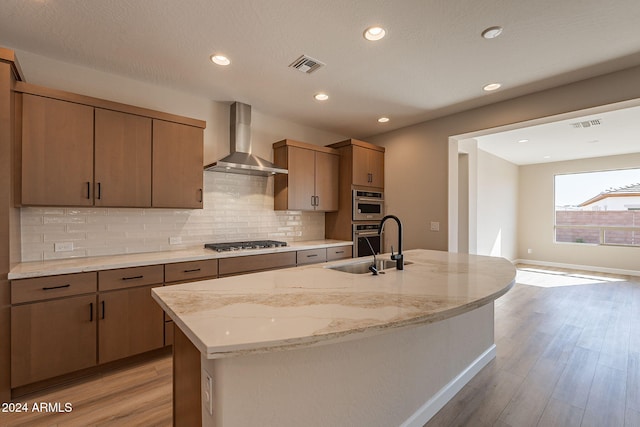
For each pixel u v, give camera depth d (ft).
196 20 6.77
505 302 13.98
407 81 9.79
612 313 12.44
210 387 3.51
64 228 8.61
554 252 23.66
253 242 11.98
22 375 6.63
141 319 8.18
